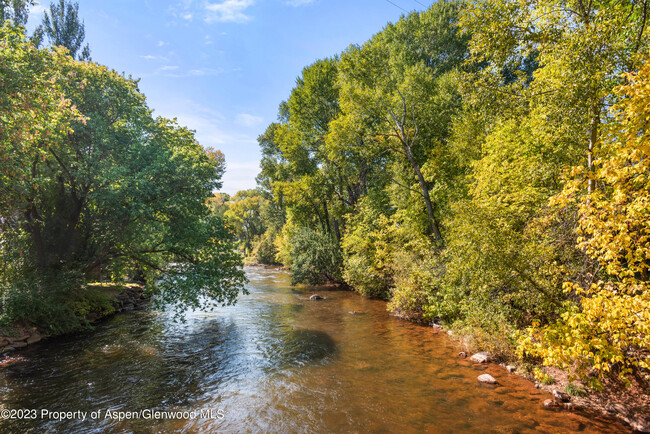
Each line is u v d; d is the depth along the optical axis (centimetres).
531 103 863
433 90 2238
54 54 1363
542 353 619
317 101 3048
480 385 827
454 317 1350
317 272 2831
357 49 2033
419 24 2791
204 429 644
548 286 843
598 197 573
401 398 764
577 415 666
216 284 1464
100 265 1612
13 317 1151
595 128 750
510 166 1272
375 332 1359
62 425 656
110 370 950
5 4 989
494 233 850
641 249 495
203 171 1627
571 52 724
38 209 1440
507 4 806
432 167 1884
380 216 2223
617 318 517
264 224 7331
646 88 464
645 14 700
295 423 664
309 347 1164
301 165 3212
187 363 1011
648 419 603
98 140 1364
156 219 1429
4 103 830
